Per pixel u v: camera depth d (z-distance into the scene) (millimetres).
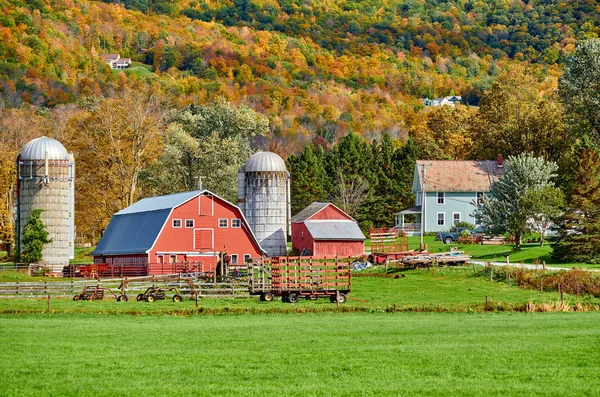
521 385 49469
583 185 145125
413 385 49719
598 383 50062
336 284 109812
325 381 51062
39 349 63938
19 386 50062
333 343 67125
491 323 81562
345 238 178125
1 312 95375
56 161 166125
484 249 170000
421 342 67250
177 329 78000
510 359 58156
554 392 47656
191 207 156250
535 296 113375
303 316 92375
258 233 179625
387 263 150750
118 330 76938
